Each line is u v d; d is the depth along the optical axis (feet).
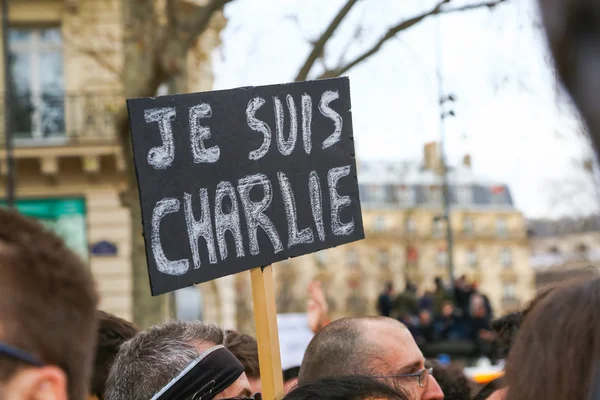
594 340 4.10
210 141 8.19
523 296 133.18
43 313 3.04
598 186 1.97
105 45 48.06
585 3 1.78
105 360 8.16
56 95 51.62
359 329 8.04
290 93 8.85
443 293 51.11
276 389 8.25
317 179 8.96
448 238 70.03
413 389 7.90
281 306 112.27
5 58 42.86
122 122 26.35
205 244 8.02
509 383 4.36
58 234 3.36
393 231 118.52
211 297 53.21
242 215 8.33
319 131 9.05
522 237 135.33
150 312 25.71
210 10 24.29
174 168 7.91
